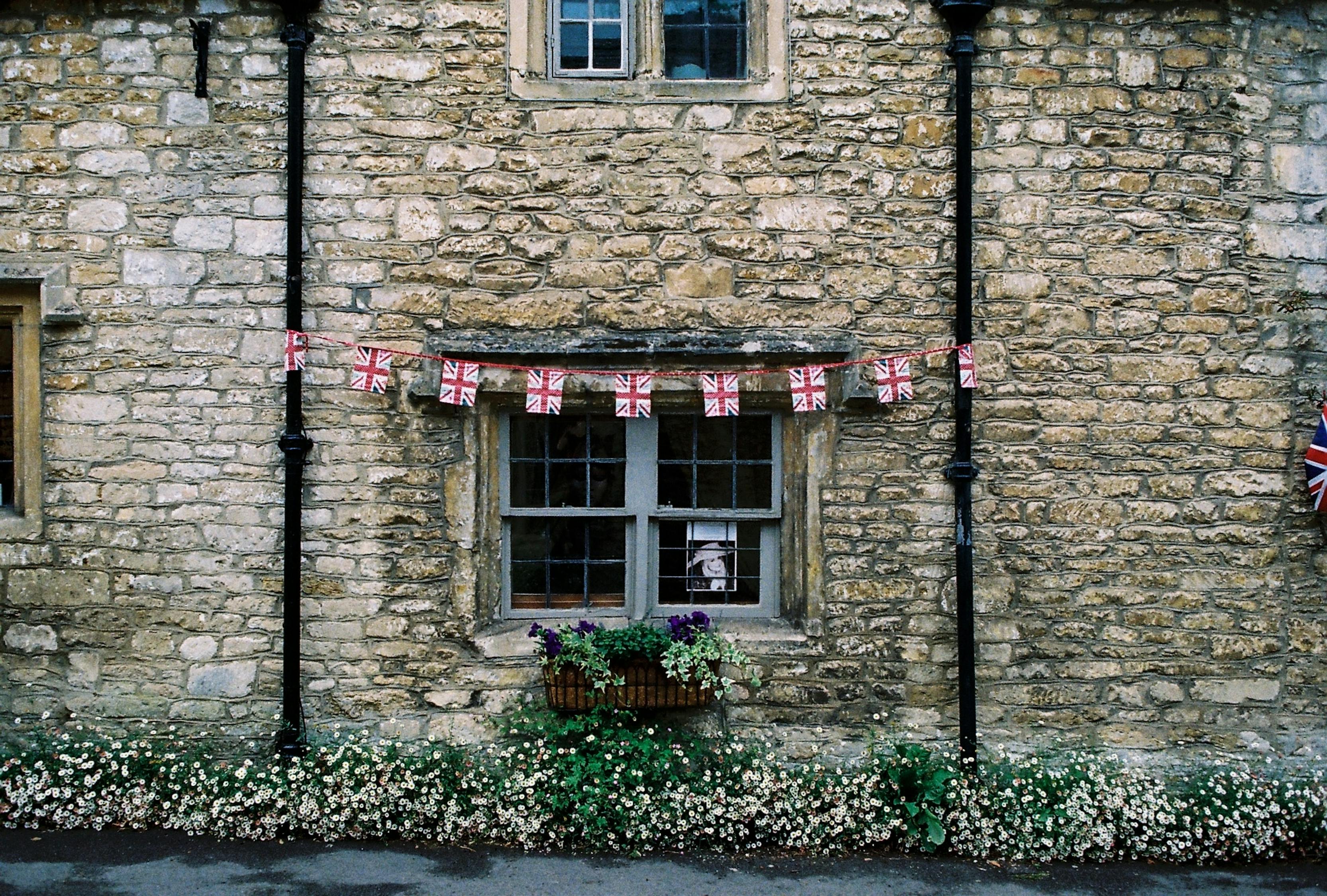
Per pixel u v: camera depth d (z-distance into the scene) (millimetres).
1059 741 4703
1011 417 4691
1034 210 4680
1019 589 4699
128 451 4641
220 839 4254
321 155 4637
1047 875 4098
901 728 4707
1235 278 4695
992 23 4684
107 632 4664
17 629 4656
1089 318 4684
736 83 4699
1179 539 4691
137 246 4633
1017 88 4684
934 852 4262
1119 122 4680
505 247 4668
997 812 4324
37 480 4656
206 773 4441
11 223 4613
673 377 4648
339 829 4281
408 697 4676
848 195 4676
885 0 4684
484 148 4660
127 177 4637
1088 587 4699
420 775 4406
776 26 4684
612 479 4848
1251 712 4703
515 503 4832
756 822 4273
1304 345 4703
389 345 4652
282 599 4668
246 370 4648
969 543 4617
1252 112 4699
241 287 4648
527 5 4684
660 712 4660
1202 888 4004
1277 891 3992
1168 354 4691
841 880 4027
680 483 4844
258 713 4668
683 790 4312
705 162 4676
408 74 4645
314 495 4648
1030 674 4707
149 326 4637
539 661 4660
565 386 4629
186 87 4641
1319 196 4719
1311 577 4703
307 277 4637
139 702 4664
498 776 4504
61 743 4531
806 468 4711
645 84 4676
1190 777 4637
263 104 4645
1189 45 4691
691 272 4672
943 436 4684
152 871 3963
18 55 4621
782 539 4828
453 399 4496
